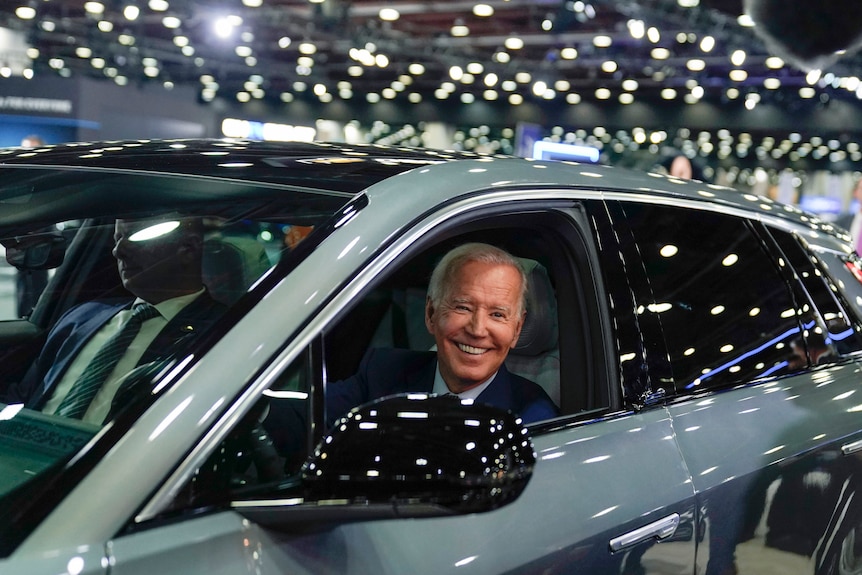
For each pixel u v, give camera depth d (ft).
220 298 4.75
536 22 59.11
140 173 5.89
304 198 5.07
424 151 6.50
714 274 7.13
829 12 8.51
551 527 5.01
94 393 4.50
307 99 98.89
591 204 6.26
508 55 72.84
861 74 58.65
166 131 67.15
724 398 6.68
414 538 4.42
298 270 4.35
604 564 5.30
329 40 68.03
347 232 4.61
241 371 3.96
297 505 3.73
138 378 4.46
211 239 4.95
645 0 51.55
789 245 8.23
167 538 3.59
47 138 60.23
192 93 70.79
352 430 3.77
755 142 103.09
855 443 7.70
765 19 8.98
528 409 5.88
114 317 5.04
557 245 6.06
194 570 3.60
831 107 78.79
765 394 7.07
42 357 5.06
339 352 6.58
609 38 62.54
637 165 107.65
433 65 76.74
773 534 6.82
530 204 5.72
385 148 6.60
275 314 4.15
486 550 4.66
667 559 5.81
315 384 4.18
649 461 5.80
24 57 72.33
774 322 7.60
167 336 4.71
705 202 7.46
